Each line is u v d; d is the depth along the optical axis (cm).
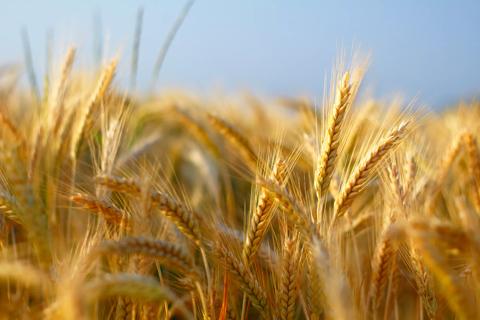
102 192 59
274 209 56
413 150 63
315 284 54
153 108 91
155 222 59
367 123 70
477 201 58
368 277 59
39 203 53
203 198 80
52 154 64
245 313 60
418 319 61
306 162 69
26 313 51
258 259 60
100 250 48
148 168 70
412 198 58
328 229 55
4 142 54
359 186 55
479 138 65
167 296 47
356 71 56
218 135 88
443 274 46
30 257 55
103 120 67
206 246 58
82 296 43
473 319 46
